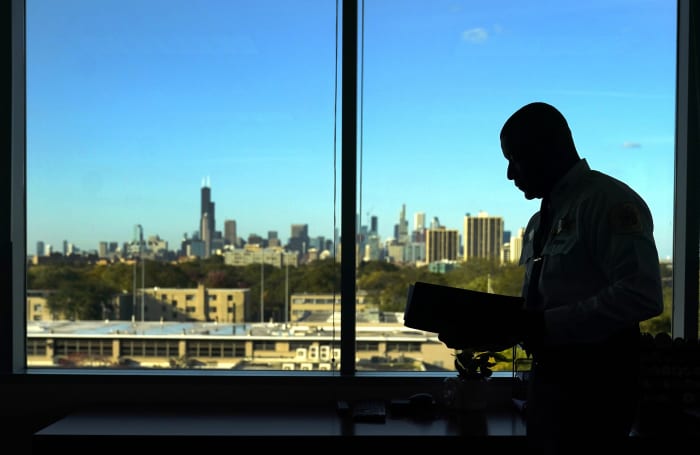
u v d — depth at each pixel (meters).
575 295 1.43
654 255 1.35
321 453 1.94
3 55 2.53
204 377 2.46
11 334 2.52
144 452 1.93
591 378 1.37
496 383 2.45
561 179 1.51
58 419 2.46
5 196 2.52
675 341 2.24
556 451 1.42
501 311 1.45
